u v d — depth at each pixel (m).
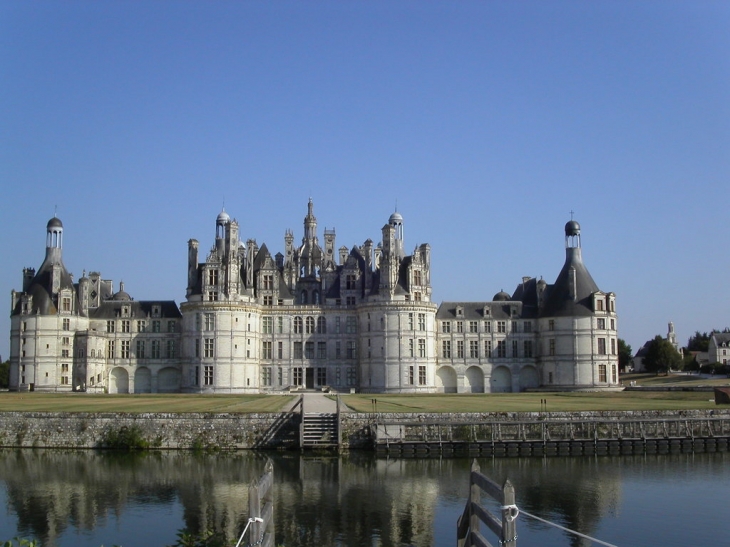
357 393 152.25
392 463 72.81
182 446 81.19
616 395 130.75
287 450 80.25
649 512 53.66
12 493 59.31
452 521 50.97
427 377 156.62
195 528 49.69
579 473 68.06
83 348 158.12
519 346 168.50
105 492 59.56
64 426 82.44
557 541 46.69
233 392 153.50
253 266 168.38
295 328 164.25
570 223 165.38
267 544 26.19
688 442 83.50
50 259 163.62
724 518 52.03
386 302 155.62
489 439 81.12
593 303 160.12
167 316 165.62
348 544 45.97
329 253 181.50
